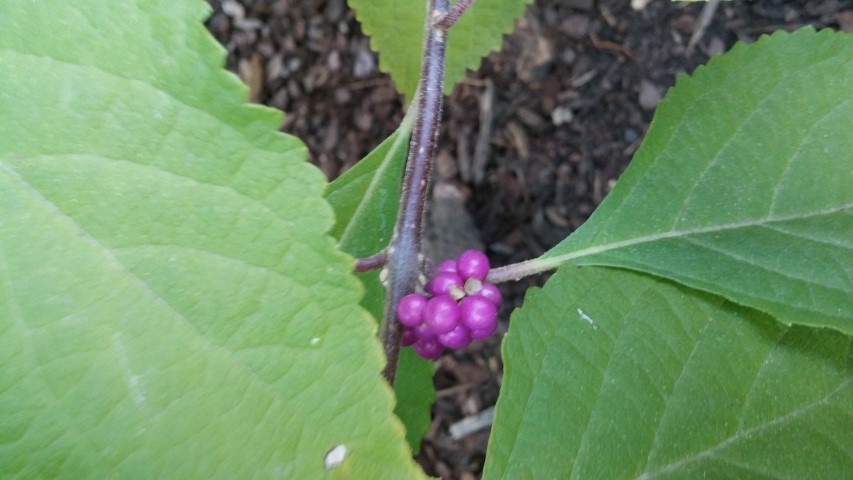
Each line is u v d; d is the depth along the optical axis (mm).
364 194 109
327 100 203
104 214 54
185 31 54
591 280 88
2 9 52
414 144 86
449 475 184
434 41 85
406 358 121
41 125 52
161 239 55
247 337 56
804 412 87
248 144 56
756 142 94
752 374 87
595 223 96
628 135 189
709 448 85
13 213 52
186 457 55
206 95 54
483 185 195
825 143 91
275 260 57
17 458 52
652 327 86
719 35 185
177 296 55
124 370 54
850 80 91
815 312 83
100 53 53
